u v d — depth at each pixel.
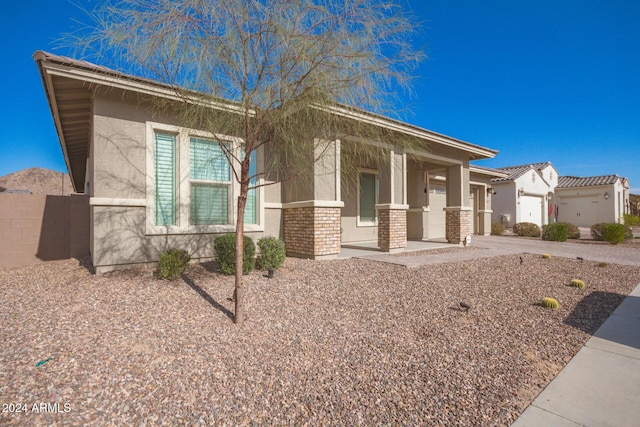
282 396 2.67
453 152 12.10
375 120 4.85
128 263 6.56
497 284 6.49
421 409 2.54
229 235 6.51
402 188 10.08
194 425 2.30
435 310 4.90
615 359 3.45
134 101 6.60
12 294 5.13
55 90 6.21
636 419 2.46
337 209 8.64
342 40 3.93
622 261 9.35
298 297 5.23
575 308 5.15
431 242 13.09
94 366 2.97
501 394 2.77
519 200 22.94
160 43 3.74
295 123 4.39
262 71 3.91
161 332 3.77
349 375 3.02
